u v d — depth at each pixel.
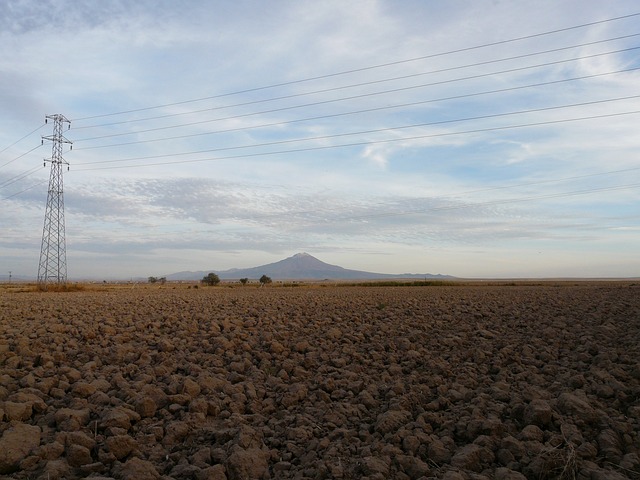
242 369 11.43
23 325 17.77
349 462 6.44
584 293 38.50
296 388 9.49
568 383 9.78
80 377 10.32
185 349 13.58
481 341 14.77
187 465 6.29
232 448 6.64
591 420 7.62
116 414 7.51
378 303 27.30
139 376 10.21
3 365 11.52
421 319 19.50
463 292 43.44
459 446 7.08
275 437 7.46
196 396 9.27
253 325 18.28
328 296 36.53
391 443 6.96
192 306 25.92
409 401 8.80
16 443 6.50
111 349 12.90
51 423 7.66
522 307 24.73
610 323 17.97
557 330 16.84
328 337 15.46
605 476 5.79
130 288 66.50
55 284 60.78
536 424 7.48
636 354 12.53
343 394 9.45
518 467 6.30
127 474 5.82
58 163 64.12
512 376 10.57
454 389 9.68
